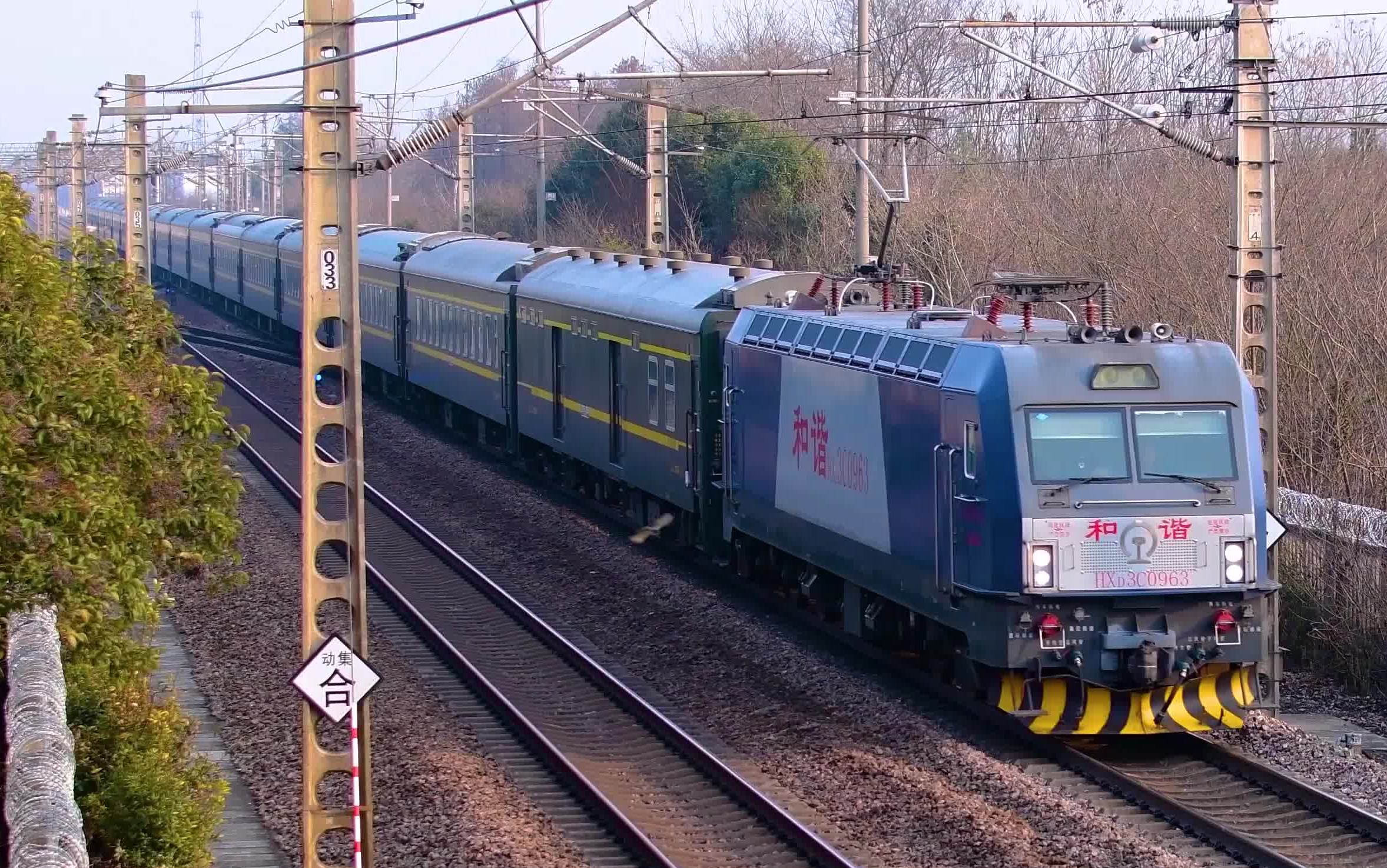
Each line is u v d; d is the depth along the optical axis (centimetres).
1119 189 4344
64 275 1867
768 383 2570
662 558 3075
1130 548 1830
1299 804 1720
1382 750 1958
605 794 1827
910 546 2053
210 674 2358
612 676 2295
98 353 1753
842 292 2502
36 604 1546
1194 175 4022
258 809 1809
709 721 2117
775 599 2705
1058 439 1841
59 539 1505
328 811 1541
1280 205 3300
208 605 2770
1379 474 2500
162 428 1841
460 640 2572
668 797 1838
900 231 4703
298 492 3697
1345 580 2331
